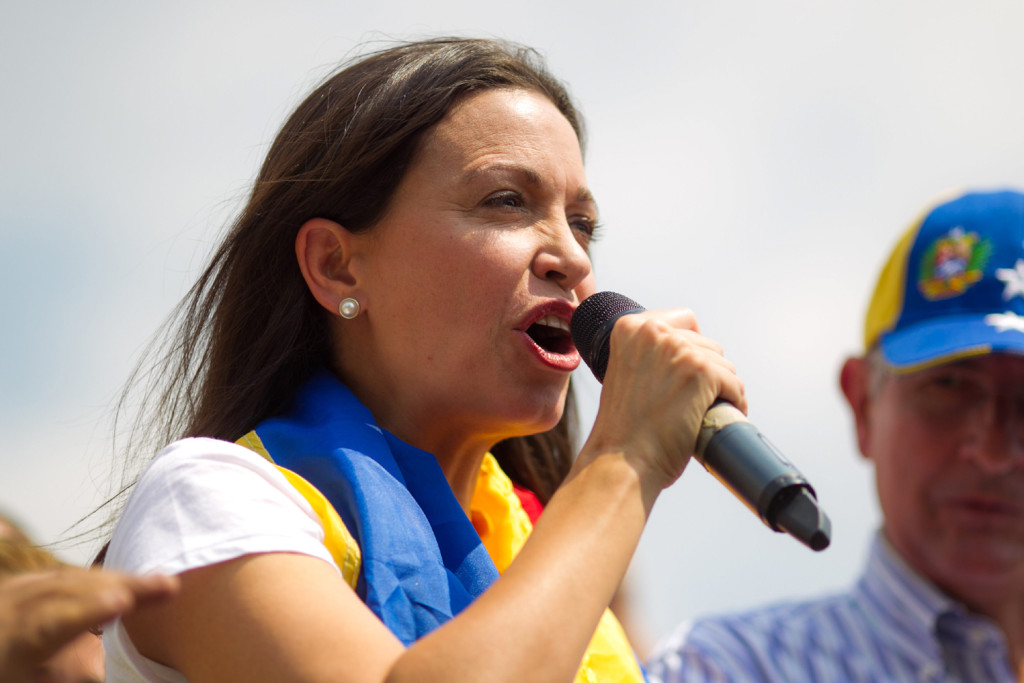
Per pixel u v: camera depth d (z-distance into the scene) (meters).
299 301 4.53
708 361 3.72
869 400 7.38
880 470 6.92
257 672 3.09
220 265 4.81
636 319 3.85
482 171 4.27
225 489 3.44
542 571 3.20
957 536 6.57
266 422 4.20
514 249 4.20
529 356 4.18
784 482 3.47
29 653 2.29
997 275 7.02
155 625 3.38
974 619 6.59
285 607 3.15
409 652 3.04
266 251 4.58
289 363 4.53
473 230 4.21
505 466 5.55
